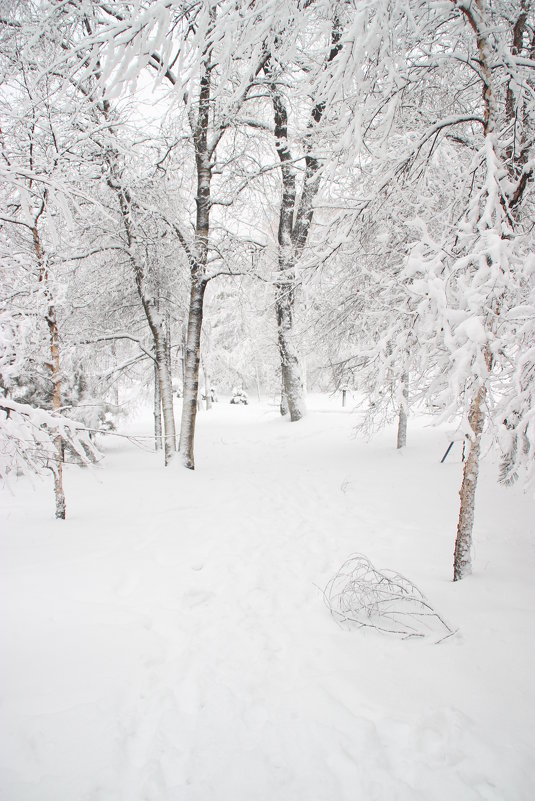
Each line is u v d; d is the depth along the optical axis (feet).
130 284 32.48
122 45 9.24
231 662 9.27
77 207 17.25
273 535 17.75
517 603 10.73
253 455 38.73
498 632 9.57
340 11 11.27
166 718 7.54
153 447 42.93
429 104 18.16
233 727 7.36
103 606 11.11
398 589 11.81
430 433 35.68
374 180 15.92
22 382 30.78
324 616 11.24
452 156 17.04
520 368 9.07
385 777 6.24
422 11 10.88
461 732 6.88
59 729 6.97
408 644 9.57
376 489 24.02
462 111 17.02
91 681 8.21
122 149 23.02
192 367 31.37
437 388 12.25
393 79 11.27
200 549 15.92
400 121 17.08
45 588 11.70
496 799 5.80
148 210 26.71
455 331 9.48
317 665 9.07
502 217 11.16
